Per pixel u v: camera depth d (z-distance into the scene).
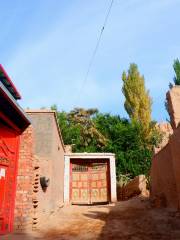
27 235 6.82
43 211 9.24
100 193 17.39
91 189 17.55
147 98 32.22
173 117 10.20
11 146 7.60
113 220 9.02
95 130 24.73
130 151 23.20
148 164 22.17
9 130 7.57
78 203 17.11
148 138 25.30
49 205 10.29
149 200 12.98
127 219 9.15
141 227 7.85
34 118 11.59
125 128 24.45
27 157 7.79
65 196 16.30
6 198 7.20
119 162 22.58
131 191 17.67
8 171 7.41
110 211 11.07
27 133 8.05
